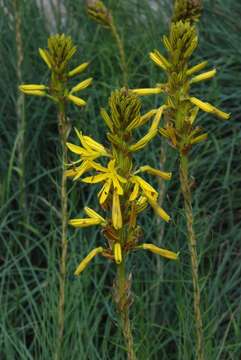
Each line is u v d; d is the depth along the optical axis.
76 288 4.39
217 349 4.20
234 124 5.65
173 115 2.94
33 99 5.66
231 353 4.20
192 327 4.31
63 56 3.44
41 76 5.85
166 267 4.79
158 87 2.94
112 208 2.59
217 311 4.55
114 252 2.66
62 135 3.55
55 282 4.52
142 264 4.77
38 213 5.46
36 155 5.60
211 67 5.93
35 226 5.24
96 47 6.06
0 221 5.18
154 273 4.81
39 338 4.27
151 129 2.64
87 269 4.61
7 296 4.65
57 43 3.43
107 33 6.12
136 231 2.68
